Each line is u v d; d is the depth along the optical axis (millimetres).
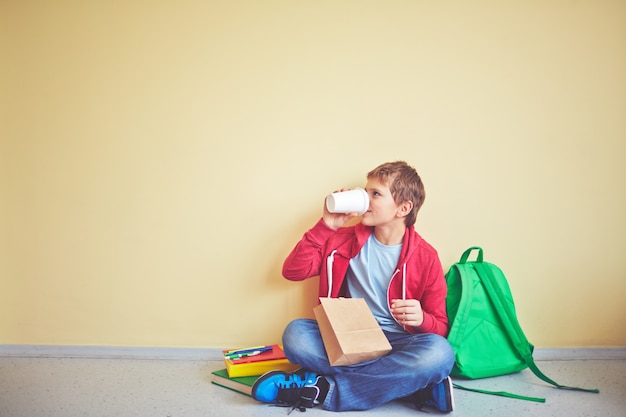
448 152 2324
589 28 2346
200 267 2332
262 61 2301
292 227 2316
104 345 2352
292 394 1812
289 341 1927
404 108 2311
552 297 2367
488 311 2188
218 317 2338
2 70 2336
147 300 2342
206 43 2301
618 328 2365
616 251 2371
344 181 2307
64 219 2344
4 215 2352
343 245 2164
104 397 1874
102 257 2342
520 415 1770
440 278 2098
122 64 2312
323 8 2293
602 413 1787
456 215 2336
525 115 2340
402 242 2137
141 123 2316
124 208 2332
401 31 2303
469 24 2318
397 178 2074
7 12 2326
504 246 2357
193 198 2320
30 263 2354
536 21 2332
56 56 2324
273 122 2301
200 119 2309
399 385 1782
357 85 2301
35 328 2359
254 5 2293
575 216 2371
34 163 2344
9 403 1807
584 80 2350
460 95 2320
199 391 1950
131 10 2305
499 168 2342
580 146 2361
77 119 2328
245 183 2312
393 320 2100
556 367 2260
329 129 2301
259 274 2330
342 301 1906
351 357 1773
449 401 1777
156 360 2303
